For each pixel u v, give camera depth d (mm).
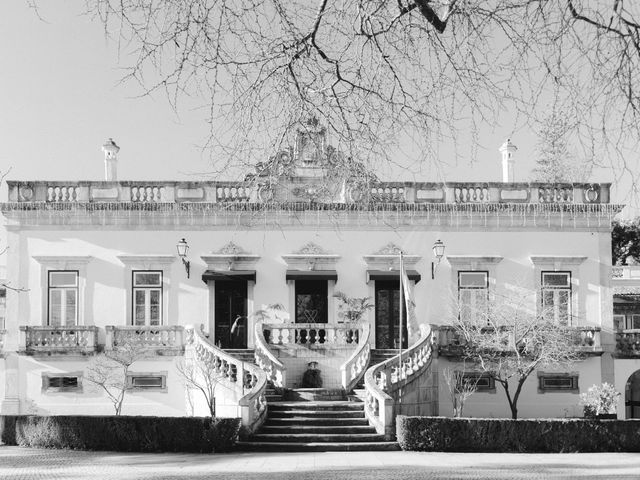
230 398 25688
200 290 31344
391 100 7656
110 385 30141
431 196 32188
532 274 31766
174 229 31531
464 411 30797
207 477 16641
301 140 8086
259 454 21094
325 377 28672
